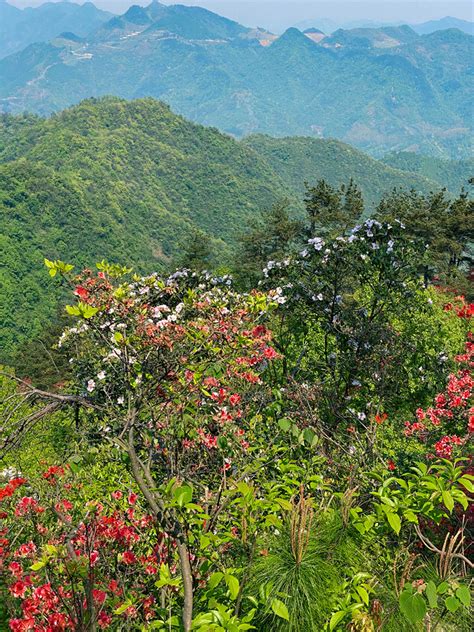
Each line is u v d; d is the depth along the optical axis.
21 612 3.53
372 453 5.82
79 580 3.48
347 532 3.79
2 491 3.81
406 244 9.33
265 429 5.25
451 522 4.91
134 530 4.03
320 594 3.28
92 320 4.00
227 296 6.41
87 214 147.75
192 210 198.25
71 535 3.38
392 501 3.28
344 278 9.77
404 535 4.59
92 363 5.02
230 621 2.76
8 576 3.79
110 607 3.46
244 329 4.78
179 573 3.46
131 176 195.62
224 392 4.54
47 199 143.38
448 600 2.78
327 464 5.91
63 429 8.00
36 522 4.09
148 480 3.37
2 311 109.75
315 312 9.68
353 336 9.37
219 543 3.40
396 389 9.28
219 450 4.21
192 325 4.32
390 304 9.73
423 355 9.90
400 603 2.74
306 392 7.48
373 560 3.82
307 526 3.61
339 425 8.45
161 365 4.03
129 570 3.76
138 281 4.90
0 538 3.90
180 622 3.03
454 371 9.68
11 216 135.25
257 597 3.33
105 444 4.79
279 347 8.92
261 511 3.75
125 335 4.03
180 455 4.07
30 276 122.62
